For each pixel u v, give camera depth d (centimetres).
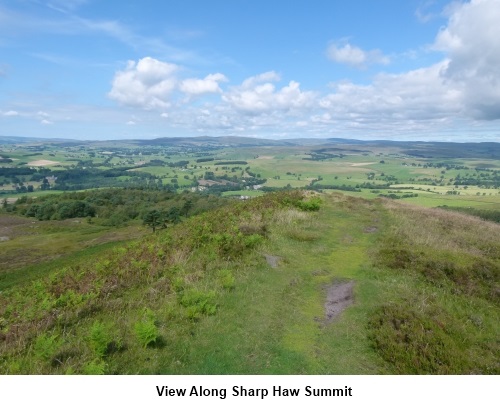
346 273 1548
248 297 1231
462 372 886
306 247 1861
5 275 4338
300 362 904
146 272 1563
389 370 895
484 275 1497
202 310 1109
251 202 3081
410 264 1582
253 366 880
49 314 1186
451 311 1191
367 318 1118
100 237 8038
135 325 946
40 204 13375
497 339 1046
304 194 3484
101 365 810
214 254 1645
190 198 15175
